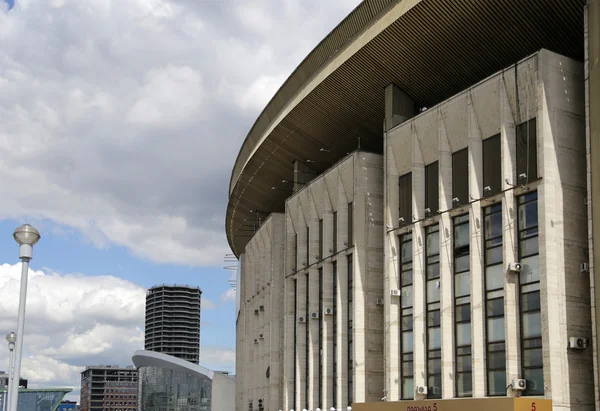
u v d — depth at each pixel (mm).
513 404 28562
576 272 30938
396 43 40000
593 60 29500
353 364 43906
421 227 39531
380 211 45469
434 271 38719
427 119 39312
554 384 29516
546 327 30047
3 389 93875
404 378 40188
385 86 44125
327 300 48781
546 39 36406
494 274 34219
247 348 72812
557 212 30938
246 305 75250
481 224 35094
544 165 31031
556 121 31547
